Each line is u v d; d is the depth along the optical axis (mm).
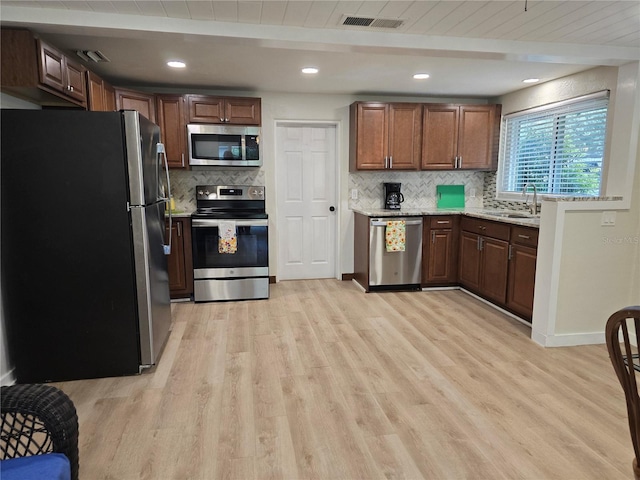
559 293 3016
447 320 3613
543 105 4141
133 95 3875
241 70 3619
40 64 2344
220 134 4211
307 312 3844
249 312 3844
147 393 2387
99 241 2463
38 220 2391
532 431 2016
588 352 2953
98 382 2520
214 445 1917
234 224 4074
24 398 1255
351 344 3088
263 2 2160
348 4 2193
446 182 5113
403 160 4660
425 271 4582
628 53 2912
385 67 3543
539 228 3121
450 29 2574
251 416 2150
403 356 2875
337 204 4969
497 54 2803
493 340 3168
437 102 4871
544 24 2490
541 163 4238
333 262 5141
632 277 3113
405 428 2041
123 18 2314
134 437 1975
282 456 1840
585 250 3010
